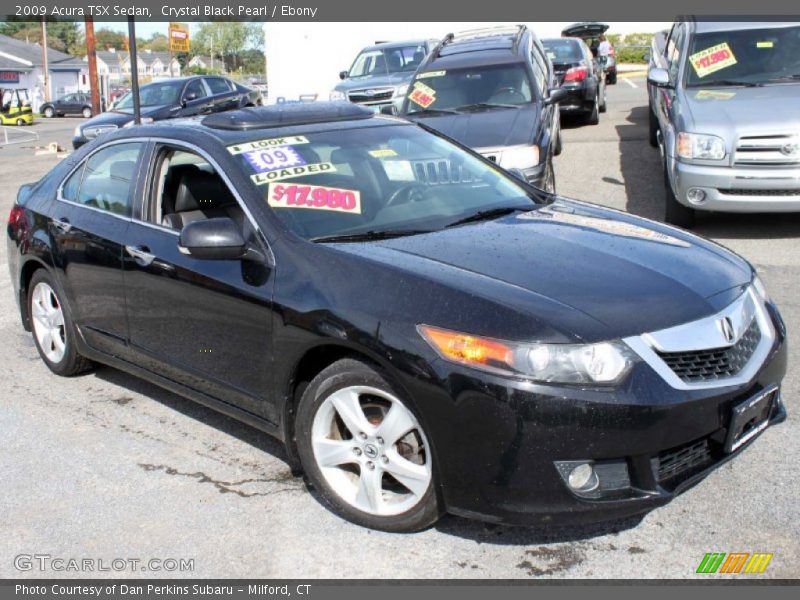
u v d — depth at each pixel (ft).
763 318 12.28
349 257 11.94
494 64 34.37
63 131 108.99
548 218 14.20
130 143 16.21
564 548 11.22
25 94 167.22
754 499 12.09
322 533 11.87
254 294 12.55
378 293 11.27
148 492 13.24
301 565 11.19
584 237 13.17
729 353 11.16
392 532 11.70
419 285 11.09
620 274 11.68
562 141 46.50
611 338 10.31
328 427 12.05
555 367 10.09
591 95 50.57
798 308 20.12
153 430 15.49
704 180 26.48
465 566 10.96
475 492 10.49
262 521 12.26
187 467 14.01
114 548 11.78
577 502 10.16
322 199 13.55
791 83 28.50
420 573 10.87
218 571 11.15
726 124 26.22
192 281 13.66
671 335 10.64
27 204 18.30
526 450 10.10
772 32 29.99
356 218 13.43
